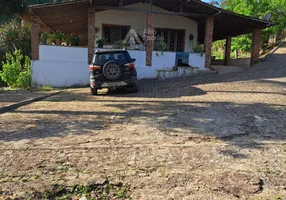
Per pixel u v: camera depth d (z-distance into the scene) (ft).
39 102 24.93
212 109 19.15
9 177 9.43
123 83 28.71
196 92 27.45
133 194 8.42
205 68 45.83
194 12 47.50
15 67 42.50
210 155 11.10
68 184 8.96
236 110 18.53
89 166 10.21
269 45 74.59
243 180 9.09
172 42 54.03
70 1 38.55
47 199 8.26
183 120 16.40
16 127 15.69
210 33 45.52
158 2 48.62
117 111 19.72
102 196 8.39
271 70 39.99
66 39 46.11
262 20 46.57
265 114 17.19
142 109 20.13
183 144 12.35
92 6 40.65
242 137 13.16
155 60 44.01
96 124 16.03
